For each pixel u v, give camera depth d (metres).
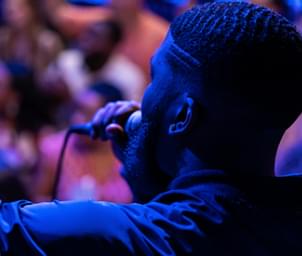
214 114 1.18
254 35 1.16
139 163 1.29
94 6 5.65
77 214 1.15
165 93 1.22
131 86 4.79
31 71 4.59
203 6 1.23
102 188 3.41
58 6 5.62
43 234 1.14
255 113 1.18
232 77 1.16
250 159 1.20
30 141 4.31
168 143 1.24
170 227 1.17
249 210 1.17
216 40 1.17
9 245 1.14
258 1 2.81
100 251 1.13
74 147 3.49
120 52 4.98
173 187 1.23
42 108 4.45
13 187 2.93
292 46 1.18
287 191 1.20
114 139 1.42
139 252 1.15
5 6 5.71
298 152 2.62
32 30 5.49
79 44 5.09
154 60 1.26
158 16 5.12
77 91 4.78
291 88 1.18
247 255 1.17
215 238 1.16
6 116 4.28
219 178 1.19
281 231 1.18
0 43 5.52
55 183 1.63
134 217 1.18
